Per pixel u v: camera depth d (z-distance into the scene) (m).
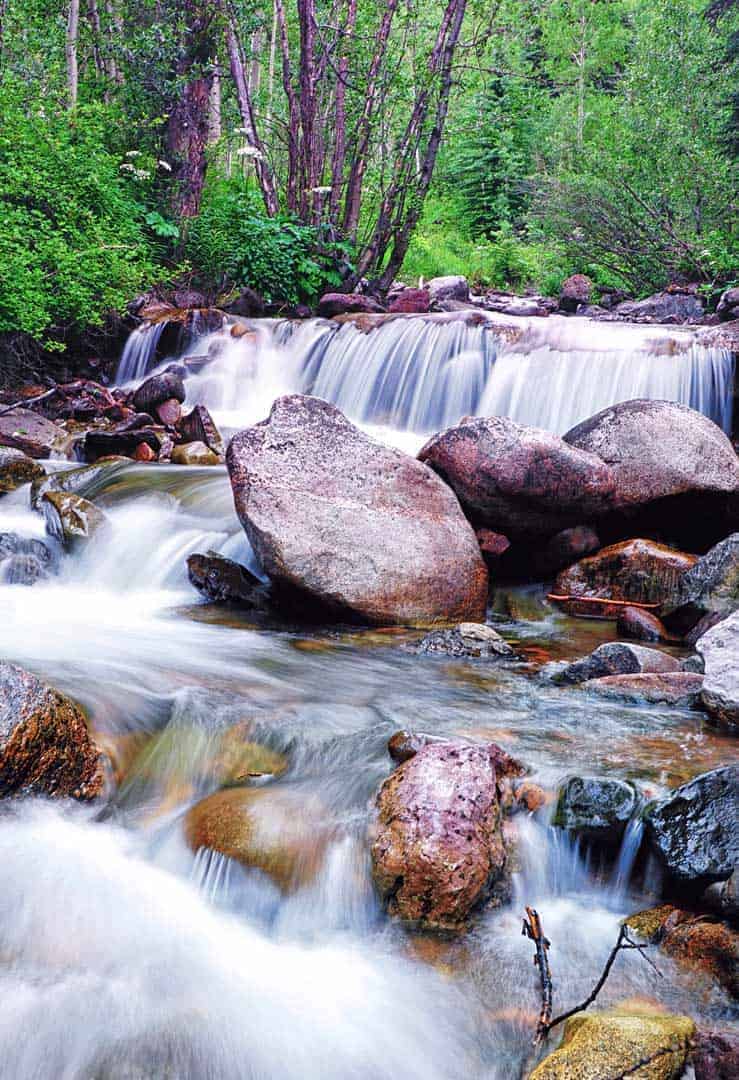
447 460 7.50
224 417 12.30
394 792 3.79
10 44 20.78
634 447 7.52
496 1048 3.00
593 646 6.42
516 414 11.50
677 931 3.36
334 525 6.63
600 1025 2.87
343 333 13.48
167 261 17.14
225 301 16.45
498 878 3.63
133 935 3.43
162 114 18.97
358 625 6.64
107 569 7.65
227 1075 2.87
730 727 4.81
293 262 17.09
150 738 4.65
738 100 21.83
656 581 7.02
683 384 10.66
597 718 4.98
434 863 3.51
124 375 14.13
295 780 4.30
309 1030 3.04
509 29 25.84
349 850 3.72
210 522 8.12
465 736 4.64
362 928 3.55
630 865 3.77
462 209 34.81
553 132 34.03
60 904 3.54
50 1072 2.87
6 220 12.81
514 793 4.04
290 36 30.14
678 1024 2.91
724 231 20.42
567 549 7.47
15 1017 3.03
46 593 7.30
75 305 13.15
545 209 23.23
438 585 6.73
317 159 19.05
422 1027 3.07
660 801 3.78
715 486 7.40
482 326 12.33
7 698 4.10
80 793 4.18
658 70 22.66
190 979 3.24
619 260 21.72
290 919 3.59
